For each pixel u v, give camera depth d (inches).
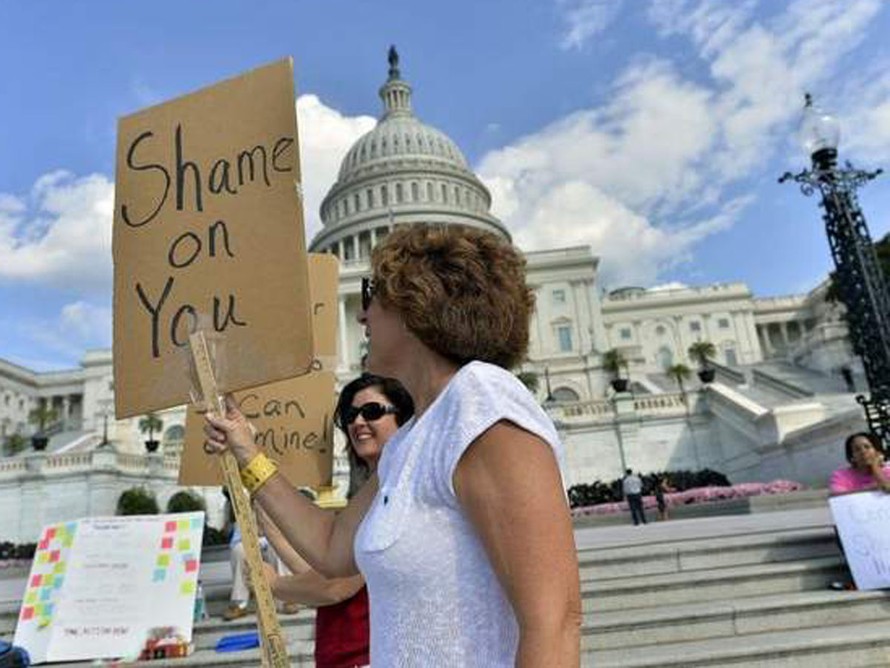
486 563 53.0
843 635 225.1
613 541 399.5
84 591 244.5
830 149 566.9
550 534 49.4
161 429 1979.6
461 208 3420.3
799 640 223.6
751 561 297.9
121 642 237.3
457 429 54.1
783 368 2472.9
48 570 252.8
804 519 464.4
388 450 70.2
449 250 65.4
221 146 102.3
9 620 292.7
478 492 51.8
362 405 121.0
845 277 567.5
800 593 265.6
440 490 54.6
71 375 3814.0
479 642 51.7
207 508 1386.6
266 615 72.8
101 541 253.8
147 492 1369.3
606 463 1451.8
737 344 3740.2
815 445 1050.1
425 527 54.6
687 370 2368.4
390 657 54.0
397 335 67.7
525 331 66.9
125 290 100.9
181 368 94.0
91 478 1357.0
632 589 272.7
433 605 53.2
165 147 105.4
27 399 3750.0
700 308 3806.6
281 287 93.6
